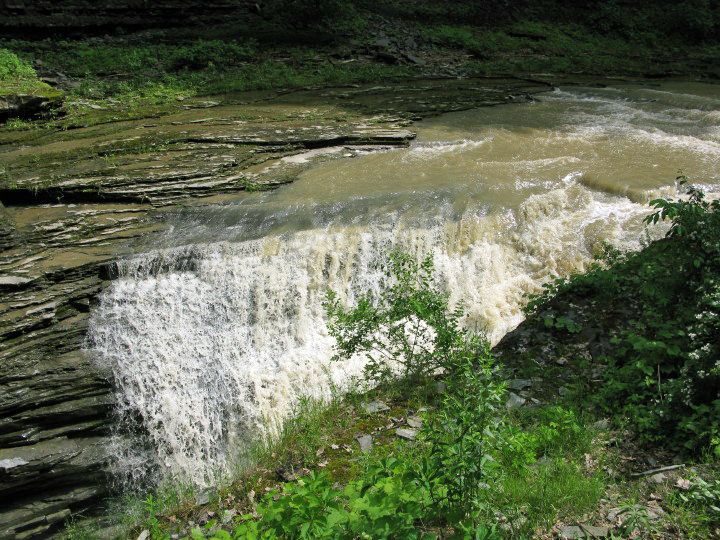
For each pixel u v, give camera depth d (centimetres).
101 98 1719
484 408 498
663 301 746
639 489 525
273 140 1346
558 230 1070
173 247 949
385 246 1008
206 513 667
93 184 1091
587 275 866
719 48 2672
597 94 1900
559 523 498
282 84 1955
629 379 674
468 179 1180
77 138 1373
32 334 805
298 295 952
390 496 438
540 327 821
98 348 838
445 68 2234
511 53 2464
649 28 2780
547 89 1983
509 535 485
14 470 700
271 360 909
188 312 905
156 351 862
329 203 1059
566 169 1244
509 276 1037
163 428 812
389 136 1401
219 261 938
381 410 736
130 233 991
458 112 1689
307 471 663
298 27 2411
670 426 591
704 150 1348
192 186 1113
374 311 771
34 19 2048
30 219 1011
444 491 473
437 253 1026
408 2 2766
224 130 1427
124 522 715
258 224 1016
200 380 873
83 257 922
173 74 1973
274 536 439
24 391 757
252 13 2473
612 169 1239
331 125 1494
